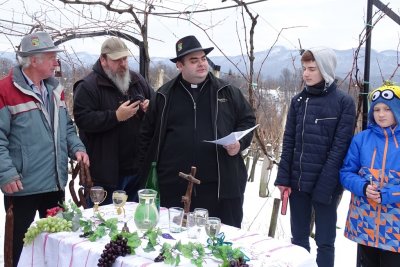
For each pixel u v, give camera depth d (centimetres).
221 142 233
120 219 220
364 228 243
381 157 240
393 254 238
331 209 270
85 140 312
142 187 281
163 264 164
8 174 247
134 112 290
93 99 301
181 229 205
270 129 641
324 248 269
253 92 376
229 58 369
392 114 238
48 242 194
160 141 271
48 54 263
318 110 266
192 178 206
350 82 326
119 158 311
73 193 259
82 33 411
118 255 171
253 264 167
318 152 265
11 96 257
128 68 312
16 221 265
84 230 195
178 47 261
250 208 519
